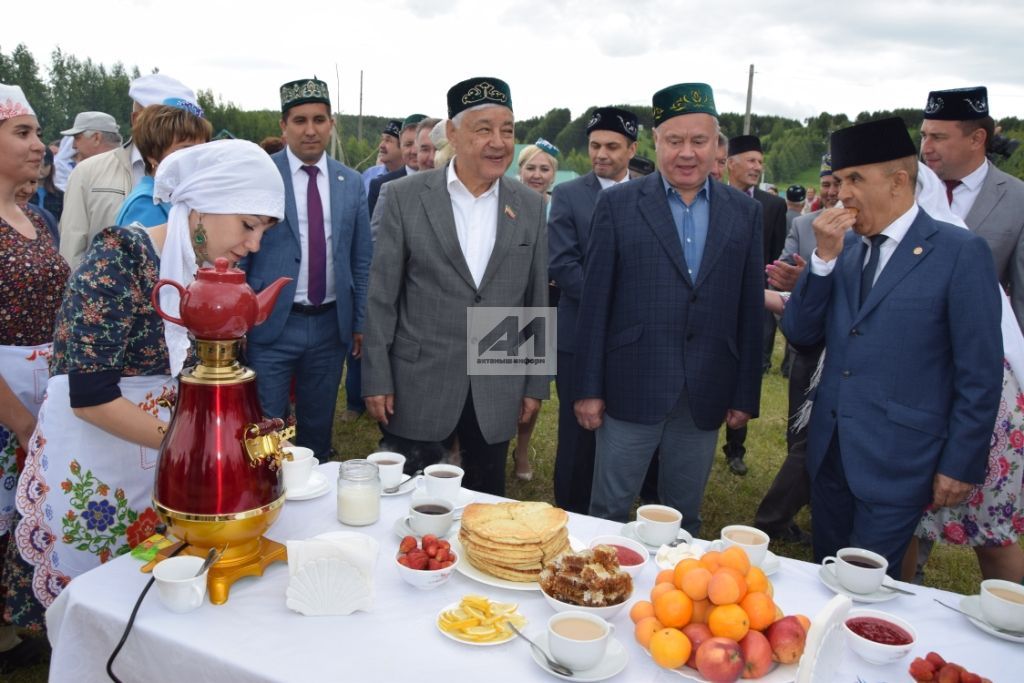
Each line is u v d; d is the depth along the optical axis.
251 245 1.74
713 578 1.26
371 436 5.07
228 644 1.27
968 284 2.11
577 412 2.92
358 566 1.43
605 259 2.80
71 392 1.67
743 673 1.20
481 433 2.93
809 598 1.57
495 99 2.69
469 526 1.59
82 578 1.47
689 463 2.92
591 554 1.47
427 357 2.86
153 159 2.76
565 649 1.20
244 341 1.54
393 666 1.23
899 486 2.21
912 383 2.20
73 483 1.85
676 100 2.64
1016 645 1.41
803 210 9.51
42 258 2.38
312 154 3.38
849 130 2.25
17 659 2.48
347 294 3.55
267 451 1.43
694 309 2.72
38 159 2.39
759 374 2.89
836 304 2.41
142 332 1.80
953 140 3.04
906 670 1.31
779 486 3.74
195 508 1.39
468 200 2.87
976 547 2.65
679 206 2.80
